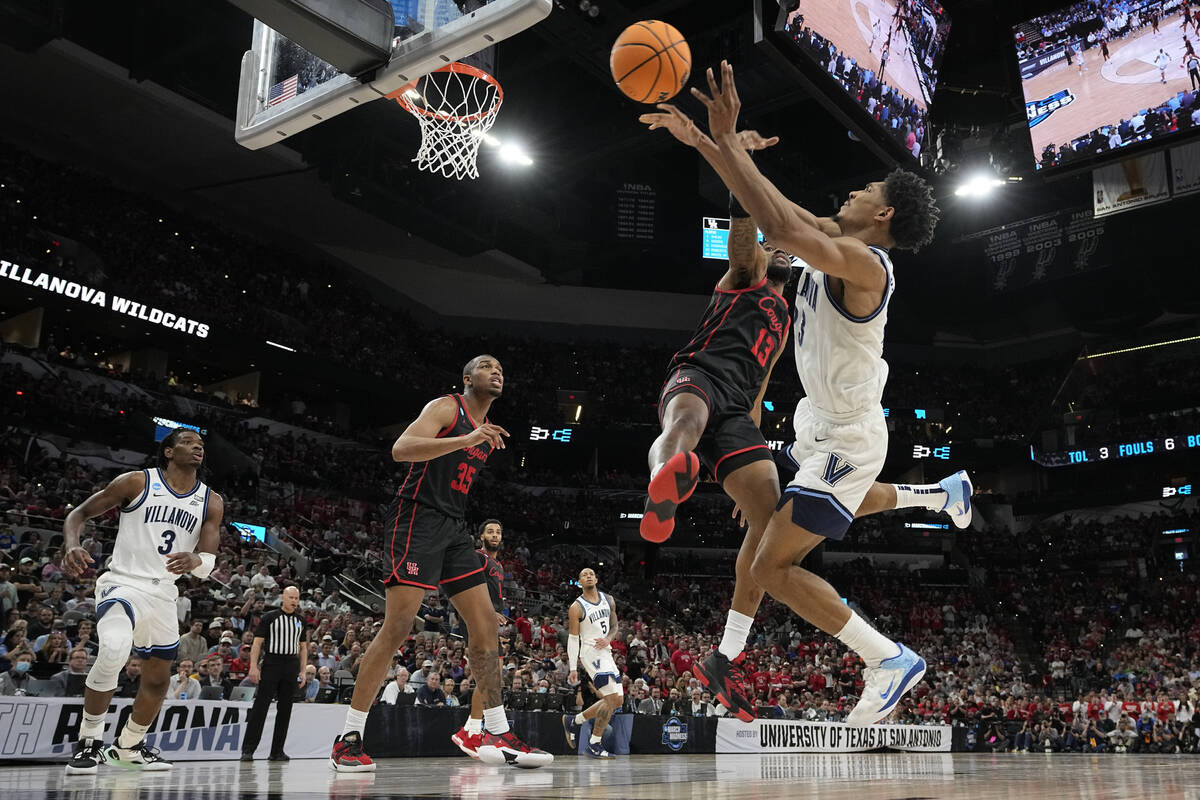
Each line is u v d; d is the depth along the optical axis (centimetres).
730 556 3114
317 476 2455
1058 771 536
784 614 2645
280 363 2583
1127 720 1925
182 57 2075
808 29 1161
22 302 2078
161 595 455
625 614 2395
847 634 311
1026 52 1566
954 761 866
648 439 3189
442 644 1310
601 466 3469
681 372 359
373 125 2155
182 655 1044
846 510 311
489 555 648
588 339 3444
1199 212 2694
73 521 442
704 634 2508
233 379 2800
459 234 2627
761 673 1848
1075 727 1952
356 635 1310
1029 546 3203
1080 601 2934
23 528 1447
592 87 2341
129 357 2533
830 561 3156
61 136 2397
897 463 3409
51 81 2136
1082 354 3375
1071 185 2823
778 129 2423
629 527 3091
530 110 2392
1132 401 3192
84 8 2012
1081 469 3331
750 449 353
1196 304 3073
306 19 550
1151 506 3216
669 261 3369
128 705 604
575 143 2408
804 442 327
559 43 1841
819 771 524
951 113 2325
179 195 2705
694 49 1883
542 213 2928
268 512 2070
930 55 1369
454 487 474
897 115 1308
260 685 690
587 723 927
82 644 931
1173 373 3186
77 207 2311
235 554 1609
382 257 3216
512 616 1903
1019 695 2214
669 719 1071
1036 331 3569
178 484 469
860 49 1236
